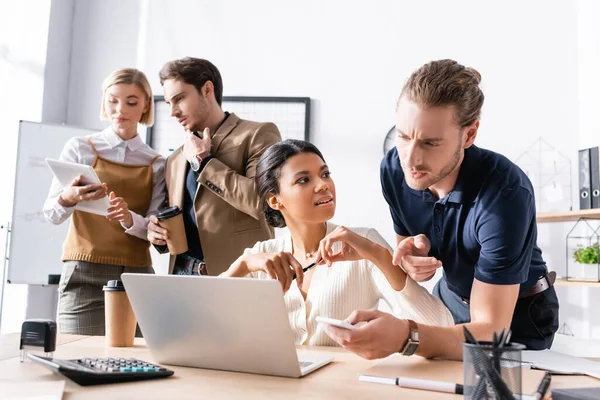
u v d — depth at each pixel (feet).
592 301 11.10
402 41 12.11
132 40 12.53
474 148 4.35
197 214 7.00
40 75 11.60
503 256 3.92
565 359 3.67
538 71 11.84
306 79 12.21
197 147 6.96
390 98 12.01
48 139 11.01
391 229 11.76
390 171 4.96
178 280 3.18
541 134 11.74
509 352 2.23
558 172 11.61
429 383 2.82
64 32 12.32
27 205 10.82
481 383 2.20
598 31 11.10
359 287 4.86
